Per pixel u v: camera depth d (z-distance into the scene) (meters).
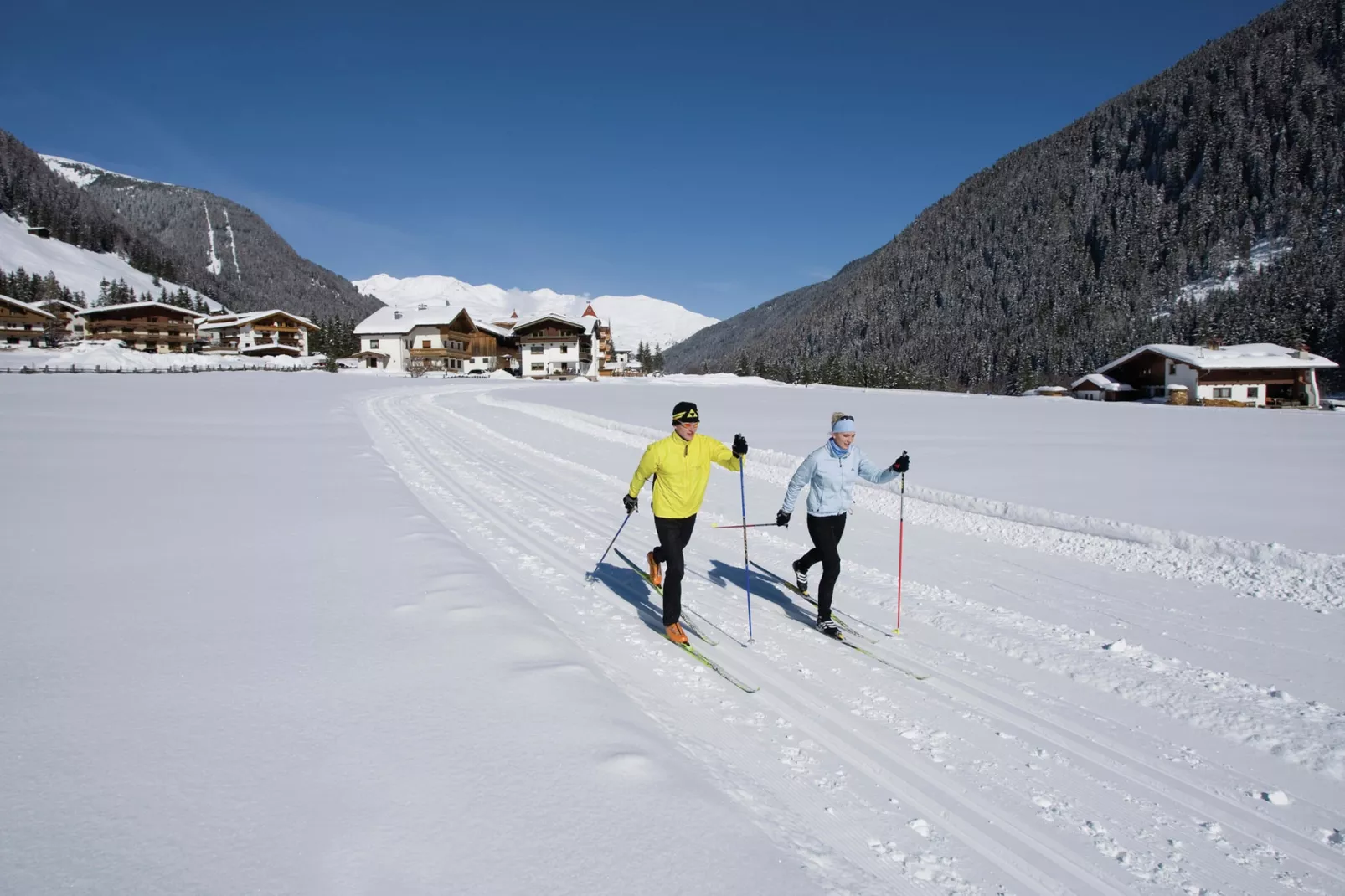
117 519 7.29
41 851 2.12
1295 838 3.14
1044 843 3.03
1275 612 5.98
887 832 3.00
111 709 3.09
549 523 8.88
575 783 2.71
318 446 14.77
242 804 2.42
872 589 6.67
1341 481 12.30
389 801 2.50
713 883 2.25
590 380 70.00
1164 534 8.10
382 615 4.51
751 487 12.09
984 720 4.12
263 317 92.50
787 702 4.25
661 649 4.97
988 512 10.04
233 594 4.90
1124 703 4.38
